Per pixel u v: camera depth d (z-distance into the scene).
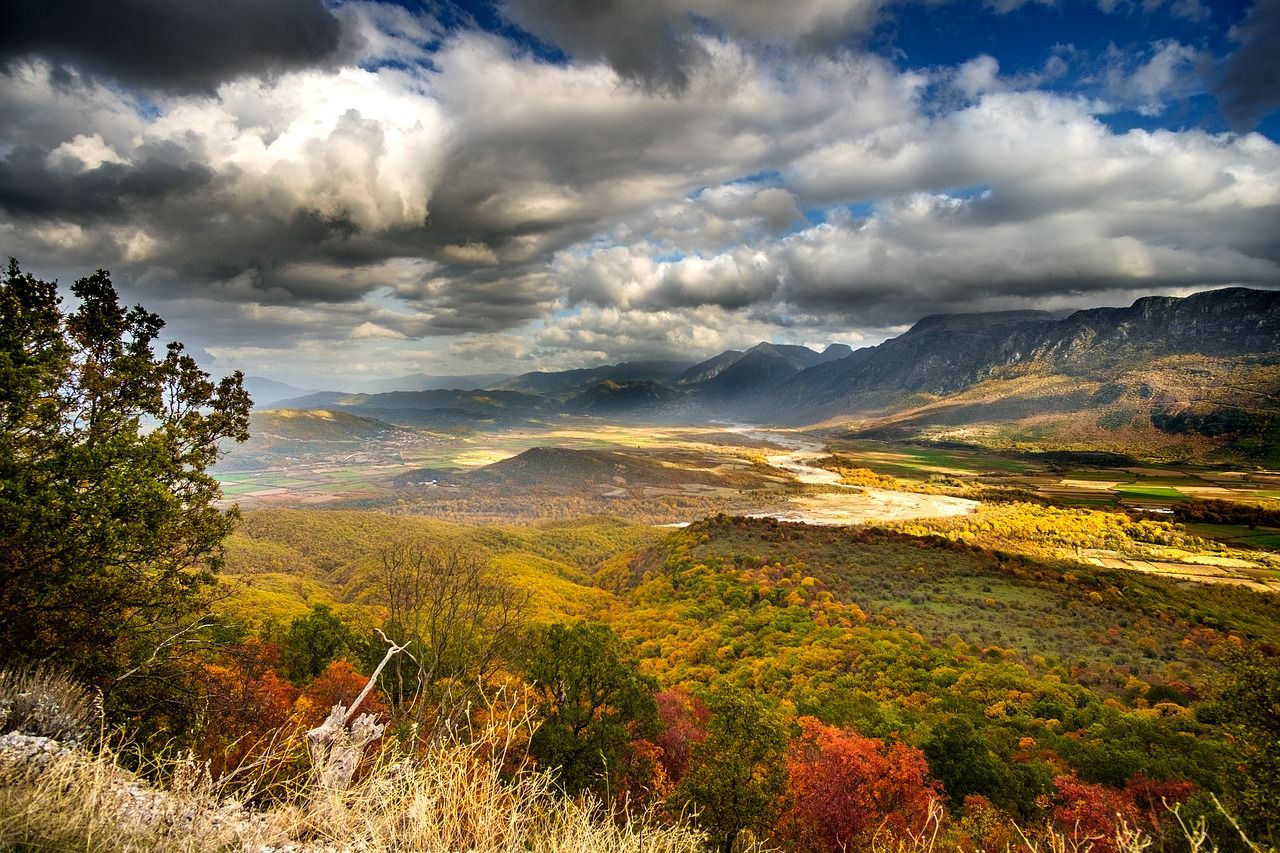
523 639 20.91
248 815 3.45
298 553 133.00
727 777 15.83
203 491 14.88
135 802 3.33
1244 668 13.88
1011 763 23.31
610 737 18.16
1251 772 12.75
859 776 19.86
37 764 3.29
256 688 11.16
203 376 16.81
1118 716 30.42
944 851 16.33
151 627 11.37
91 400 14.01
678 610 69.00
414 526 156.62
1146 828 12.57
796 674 43.53
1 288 11.69
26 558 9.62
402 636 16.95
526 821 3.70
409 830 3.33
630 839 3.72
